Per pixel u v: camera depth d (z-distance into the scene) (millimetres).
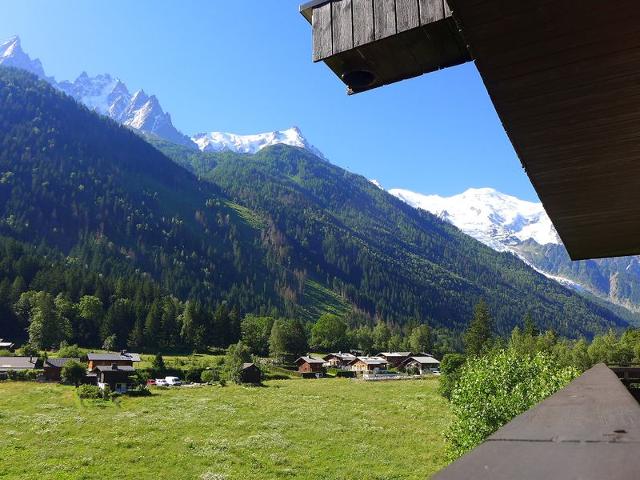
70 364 68812
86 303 113562
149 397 58812
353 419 45625
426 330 148500
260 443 36375
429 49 4082
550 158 3938
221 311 123062
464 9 2240
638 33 2375
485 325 97562
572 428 1230
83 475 28672
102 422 42469
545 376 19297
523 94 2973
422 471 30328
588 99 3012
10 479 27594
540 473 879
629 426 1206
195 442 36156
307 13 4488
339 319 151500
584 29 2363
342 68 4430
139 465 30938
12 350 96125
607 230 6652
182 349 114438
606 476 838
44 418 43250
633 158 3926
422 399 59406
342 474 29828
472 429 19562
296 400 57625
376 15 4055
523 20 2314
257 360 103875
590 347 92438
